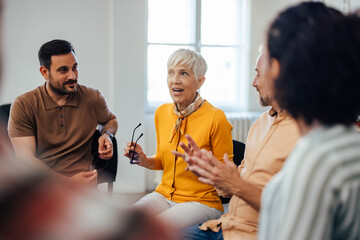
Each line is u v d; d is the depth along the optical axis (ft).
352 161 1.94
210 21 13.97
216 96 14.37
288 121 4.35
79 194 0.86
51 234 0.76
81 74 12.34
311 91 2.07
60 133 7.01
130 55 12.22
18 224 0.76
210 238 4.91
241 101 14.44
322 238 1.93
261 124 4.89
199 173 3.75
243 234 4.48
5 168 0.83
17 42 11.86
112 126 7.54
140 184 12.73
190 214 5.48
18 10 11.77
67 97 7.10
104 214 0.82
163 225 0.86
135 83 12.34
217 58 14.19
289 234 1.96
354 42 2.05
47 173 0.89
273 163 4.28
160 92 13.48
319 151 1.98
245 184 3.70
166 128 6.15
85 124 7.22
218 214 5.74
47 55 6.70
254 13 13.82
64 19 12.06
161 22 13.41
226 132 5.76
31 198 0.79
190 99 5.90
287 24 2.18
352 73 2.04
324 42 2.03
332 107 2.08
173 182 5.95
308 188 1.93
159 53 13.42
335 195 1.91
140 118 12.46
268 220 2.21
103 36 12.28
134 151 5.98
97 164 7.39
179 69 5.75
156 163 6.41
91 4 12.11
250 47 13.94
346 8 10.84
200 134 5.75
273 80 2.32
